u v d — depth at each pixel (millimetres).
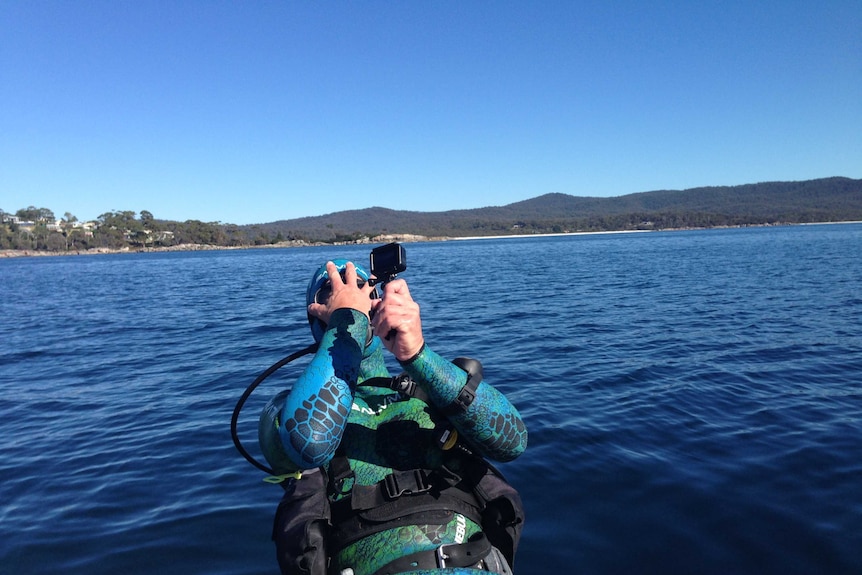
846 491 4117
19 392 8281
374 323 1609
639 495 4164
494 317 13711
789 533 3607
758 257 36938
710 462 4684
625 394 6676
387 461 1744
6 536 4059
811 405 6098
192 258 93000
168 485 4820
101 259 103000
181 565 3631
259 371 8891
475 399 1611
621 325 11852
